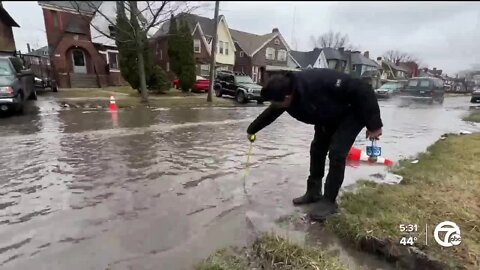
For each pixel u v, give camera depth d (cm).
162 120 997
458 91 2536
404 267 250
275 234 291
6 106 944
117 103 1377
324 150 356
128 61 1862
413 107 1781
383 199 349
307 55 4344
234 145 685
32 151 579
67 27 2597
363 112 294
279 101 306
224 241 287
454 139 723
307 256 251
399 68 6081
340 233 294
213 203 372
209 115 1184
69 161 526
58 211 342
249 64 3575
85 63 2659
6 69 972
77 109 1165
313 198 373
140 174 471
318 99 298
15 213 336
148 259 257
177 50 2181
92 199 375
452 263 233
